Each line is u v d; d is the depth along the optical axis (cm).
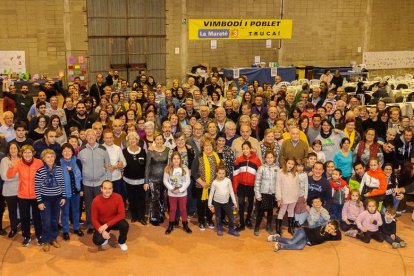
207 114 870
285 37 1914
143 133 821
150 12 1803
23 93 1032
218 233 712
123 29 1786
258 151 744
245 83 1320
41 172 636
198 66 1872
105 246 667
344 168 793
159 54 1858
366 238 698
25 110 1025
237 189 720
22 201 644
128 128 789
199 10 1858
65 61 1739
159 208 745
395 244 683
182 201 714
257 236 712
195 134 760
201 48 1898
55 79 1689
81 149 688
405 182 799
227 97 1050
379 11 2095
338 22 2044
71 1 1694
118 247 667
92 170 682
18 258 628
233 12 1900
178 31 1855
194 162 720
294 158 732
